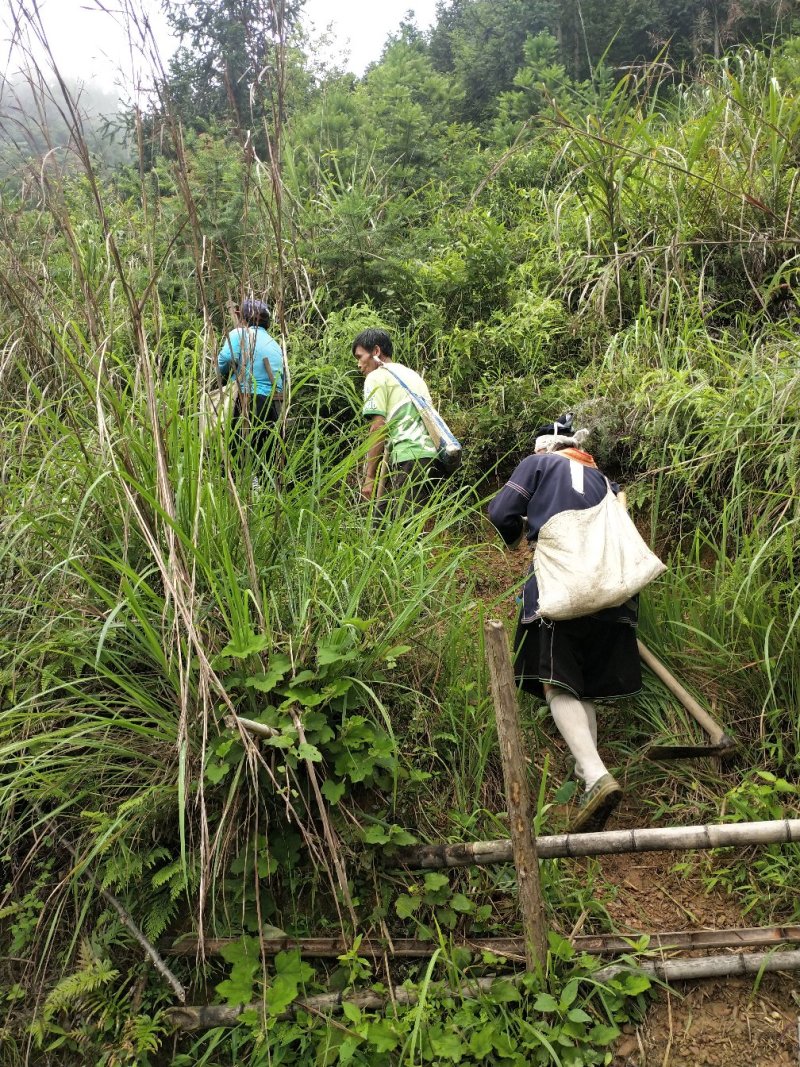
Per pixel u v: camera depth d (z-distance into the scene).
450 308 5.87
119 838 2.57
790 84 5.89
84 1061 2.48
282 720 2.58
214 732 2.61
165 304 4.86
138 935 2.56
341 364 5.21
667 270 4.91
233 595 2.65
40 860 2.81
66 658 2.83
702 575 3.61
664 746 3.03
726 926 2.69
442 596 3.37
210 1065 2.44
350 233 5.91
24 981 2.64
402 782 2.82
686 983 2.54
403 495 3.53
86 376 2.77
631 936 2.63
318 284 5.93
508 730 2.37
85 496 2.60
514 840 2.41
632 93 5.82
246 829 2.61
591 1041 2.37
